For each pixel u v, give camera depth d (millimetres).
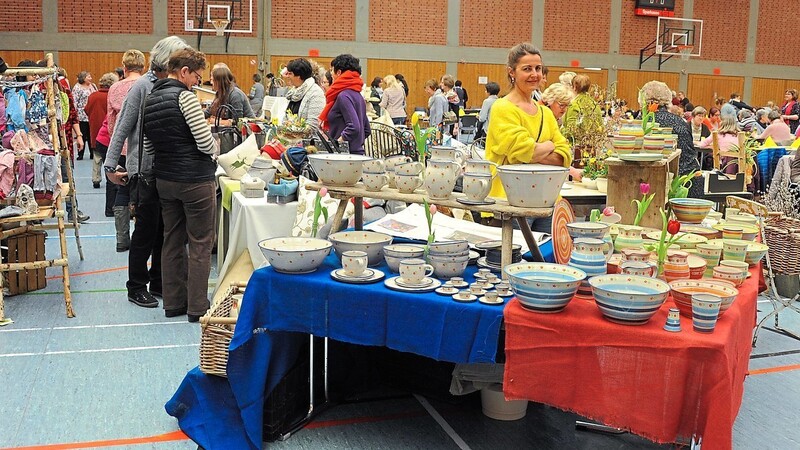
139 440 2727
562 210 2643
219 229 4855
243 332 2541
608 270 2482
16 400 3033
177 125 3793
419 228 3150
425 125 10719
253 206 3945
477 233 3123
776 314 4180
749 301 2438
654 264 2408
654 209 3090
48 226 4871
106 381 3250
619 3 19094
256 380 2621
